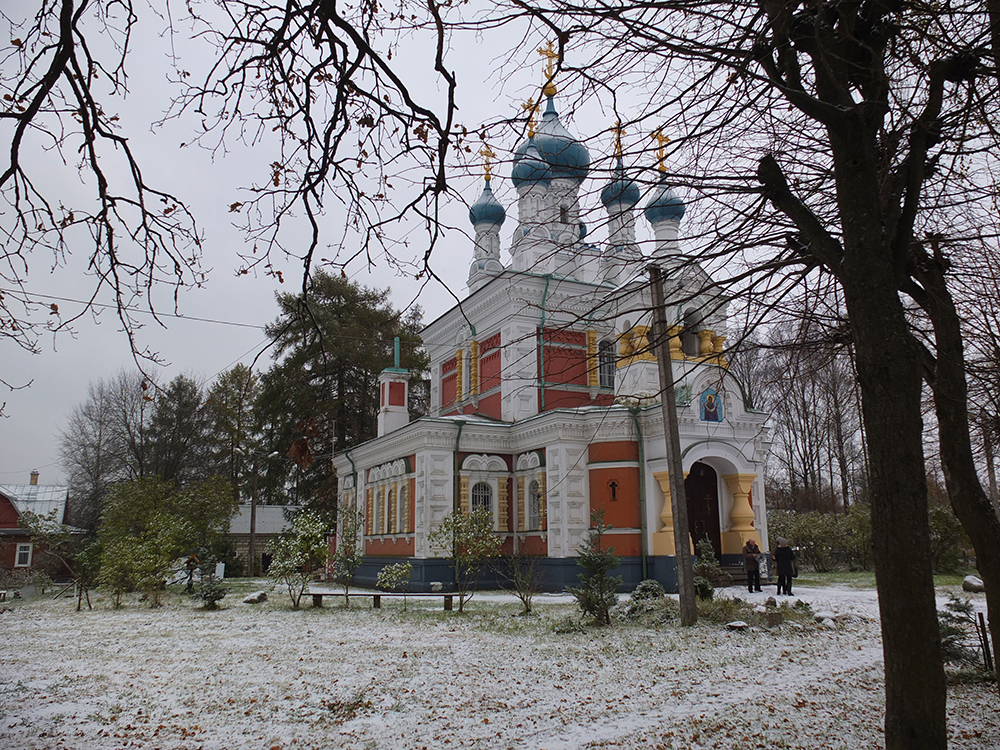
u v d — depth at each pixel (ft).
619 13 18.95
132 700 33.14
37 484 179.11
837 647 43.04
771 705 30.12
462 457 90.43
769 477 163.43
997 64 19.48
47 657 44.98
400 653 43.70
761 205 24.41
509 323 95.76
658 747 25.13
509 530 91.15
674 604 56.18
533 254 96.94
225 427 133.69
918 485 16.12
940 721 15.38
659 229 82.99
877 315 16.99
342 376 140.36
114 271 20.89
